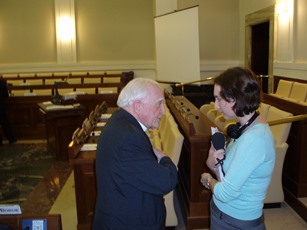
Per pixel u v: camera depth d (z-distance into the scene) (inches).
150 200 59.9
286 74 210.1
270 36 230.4
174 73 267.3
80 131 122.8
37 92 249.0
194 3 293.6
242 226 57.1
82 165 103.8
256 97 53.4
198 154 111.7
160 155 63.8
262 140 53.0
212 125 118.0
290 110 137.6
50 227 61.5
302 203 122.4
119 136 57.1
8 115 239.6
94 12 365.7
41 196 147.9
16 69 366.6
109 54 373.7
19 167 184.7
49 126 205.5
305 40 188.2
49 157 201.0
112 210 58.5
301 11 191.8
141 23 370.6
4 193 151.3
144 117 61.8
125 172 56.2
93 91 245.9
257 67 271.3
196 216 114.7
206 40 298.0
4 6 358.9
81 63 370.3
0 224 61.7
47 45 366.6
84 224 106.7
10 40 364.2
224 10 295.0
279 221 119.6
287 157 135.5
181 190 134.6
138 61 374.9
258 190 55.9
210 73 301.3
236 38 298.4
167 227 113.8
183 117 134.0
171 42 265.1
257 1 251.6
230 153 57.6
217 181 61.0
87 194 105.4
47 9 361.1
